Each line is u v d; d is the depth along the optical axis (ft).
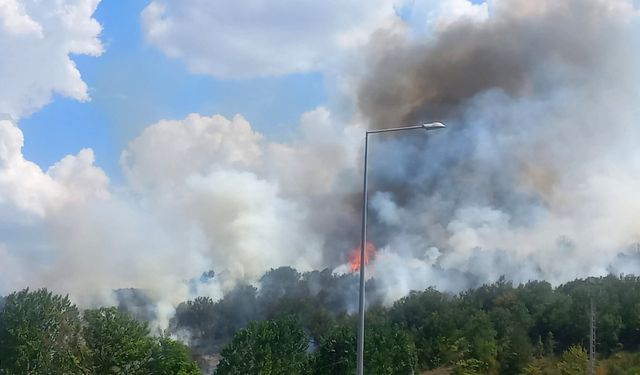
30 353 158.20
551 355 247.50
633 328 251.60
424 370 240.94
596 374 223.51
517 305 279.08
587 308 257.14
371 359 185.26
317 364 184.03
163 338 184.96
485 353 240.32
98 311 171.42
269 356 173.27
